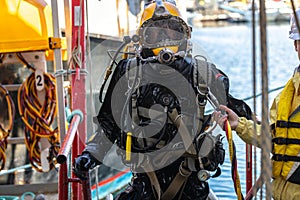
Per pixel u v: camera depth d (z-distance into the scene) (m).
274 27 44.84
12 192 5.08
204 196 2.70
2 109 5.21
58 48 3.81
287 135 2.50
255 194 1.98
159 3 2.65
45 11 4.17
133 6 6.66
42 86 4.46
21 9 4.08
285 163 2.51
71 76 3.39
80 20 3.33
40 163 4.71
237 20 53.84
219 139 2.67
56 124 5.08
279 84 13.99
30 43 4.09
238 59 26.86
